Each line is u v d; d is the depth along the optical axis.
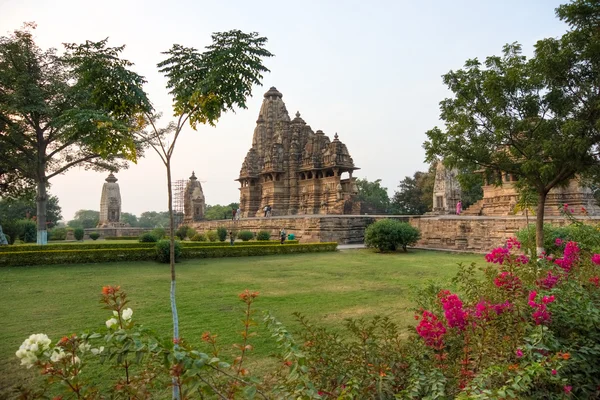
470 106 16.06
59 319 10.63
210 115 6.68
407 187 68.62
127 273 19.17
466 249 27.89
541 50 13.99
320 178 48.78
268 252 28.56
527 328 5.02
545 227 18.36
